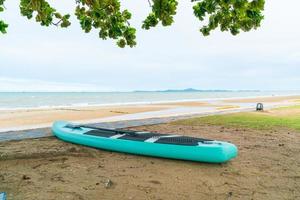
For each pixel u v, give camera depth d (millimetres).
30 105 42438
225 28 3678
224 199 4684
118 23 4008
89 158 7020
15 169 6043
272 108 22766
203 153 6465
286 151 7949
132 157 7164
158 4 3469
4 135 10125
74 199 4531
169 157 6863
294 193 4996
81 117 19062
